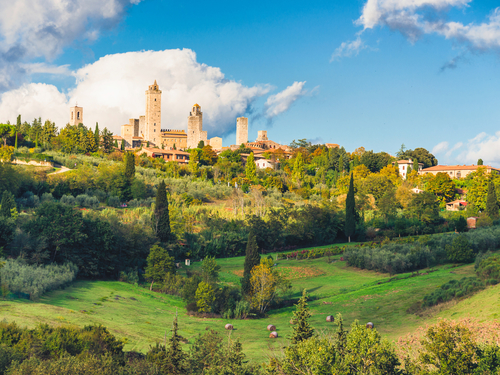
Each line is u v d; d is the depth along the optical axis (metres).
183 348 37.59
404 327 43.81
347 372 23.08
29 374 24.39
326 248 98.81
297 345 26.80
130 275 66.62
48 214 63.25
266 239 99.12
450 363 23.47
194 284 56.88
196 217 108.44
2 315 36.25
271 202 135.00
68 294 50.66
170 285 63.53
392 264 74.19
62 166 139.62
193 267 79.12
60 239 60.69
